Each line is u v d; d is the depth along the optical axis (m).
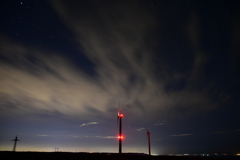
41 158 22.19
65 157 23.45
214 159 25.06
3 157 21.56
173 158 26.31
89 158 23.88
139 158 25.61
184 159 25.62
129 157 26.14
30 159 21.28
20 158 21.48
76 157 23.75
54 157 23.05
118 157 25.77
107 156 26.03
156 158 26.12
